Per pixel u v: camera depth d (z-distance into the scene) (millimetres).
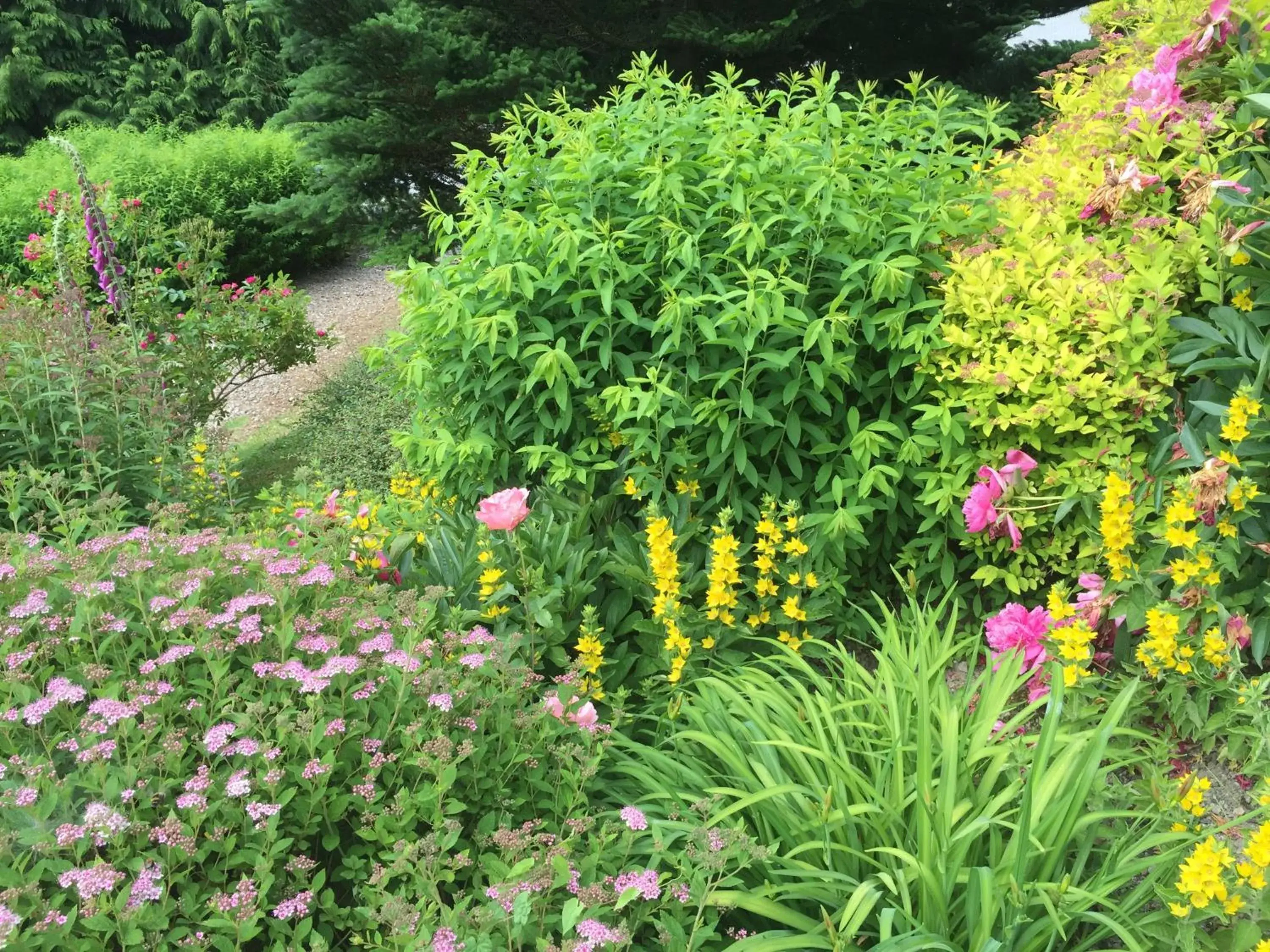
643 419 3252
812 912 2086
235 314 6996
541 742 2180
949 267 3232
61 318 4828
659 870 2084
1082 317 2930
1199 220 2740
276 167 12312
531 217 3680
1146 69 3137
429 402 3805
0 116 17797
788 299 3293
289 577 2219
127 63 18953
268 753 1701
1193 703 2459
